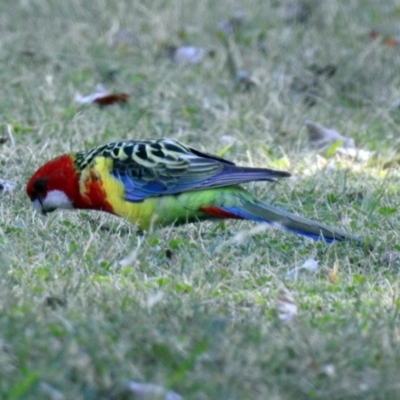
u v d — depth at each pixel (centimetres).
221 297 873
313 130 1382
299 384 711
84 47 1692
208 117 1448
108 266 932
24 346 720
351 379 722
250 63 1644
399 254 991
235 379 704
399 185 1211
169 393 681
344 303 864
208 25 1831
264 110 1456
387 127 1441
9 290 844
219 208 1005
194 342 752
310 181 1212
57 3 1881
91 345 729
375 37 1798
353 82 1588
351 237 988
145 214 1019
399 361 747
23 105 1432
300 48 1727
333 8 1916
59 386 678
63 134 1345
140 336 755
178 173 1007
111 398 680
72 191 1034
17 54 1641
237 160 1299
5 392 665
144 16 1864
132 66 1623
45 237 998
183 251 979
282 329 791
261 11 1900
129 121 1410
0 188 1153
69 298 833
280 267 956
